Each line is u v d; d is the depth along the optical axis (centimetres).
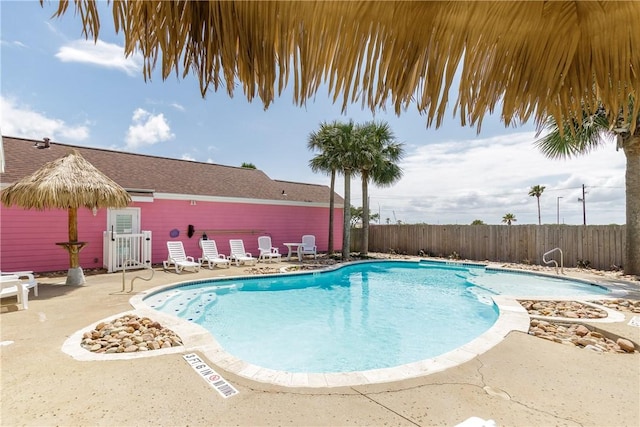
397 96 113
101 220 1097
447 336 596
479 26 111
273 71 105
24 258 967
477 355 392
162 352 394
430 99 115
